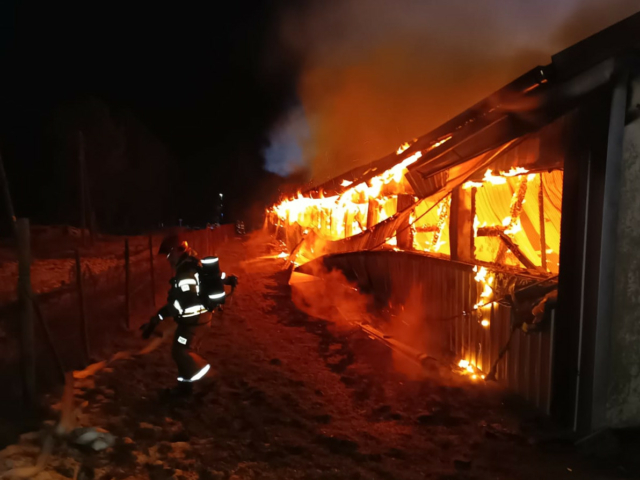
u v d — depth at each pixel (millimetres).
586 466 4203
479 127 5422
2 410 4594
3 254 17109
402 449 4527
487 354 6086
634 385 4621
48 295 6215
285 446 4484
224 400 5543
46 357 5824
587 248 4590
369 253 10008
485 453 4434
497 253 6480
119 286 8406
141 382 5863
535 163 5258
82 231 23578
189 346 5527
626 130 4473
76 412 4656
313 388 6059
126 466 3941
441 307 7195
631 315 4582
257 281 14453
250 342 8016
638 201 4531
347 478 3971
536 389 5191
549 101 4746
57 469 3705
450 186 6277
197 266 5723
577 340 4645
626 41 4305
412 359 6809
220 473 3918
